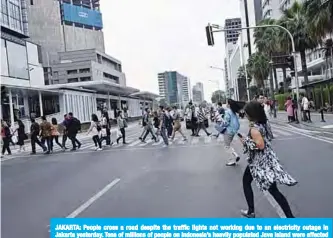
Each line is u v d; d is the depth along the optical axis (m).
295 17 42.41
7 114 43.75
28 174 13.20
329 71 62.69
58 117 50.28
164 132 20.00
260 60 72.44
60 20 150.50
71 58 126.50
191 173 10.88
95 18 171.25
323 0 27.89
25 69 65.31
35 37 142.12
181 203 7.42
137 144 22.22
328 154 12.97
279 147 16.03
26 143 33.00
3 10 72.88
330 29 28.39
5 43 58.94
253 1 132.25
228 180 9.51
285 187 8.34
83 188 9.67
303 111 29.22
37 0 143.38
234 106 11.99
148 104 122.81
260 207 6.85
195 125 25.05
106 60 139.25
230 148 12.08
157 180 10.10
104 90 73.25
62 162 16.14
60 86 55.12
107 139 22.27
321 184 8.45
